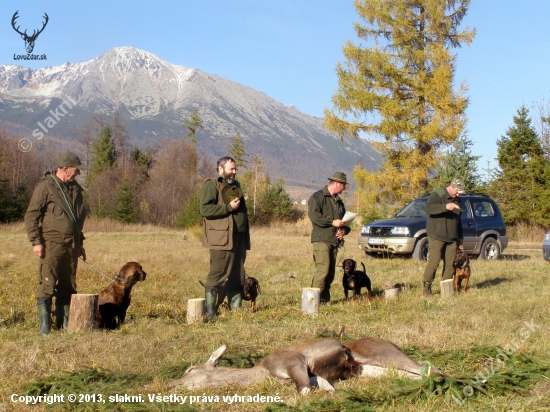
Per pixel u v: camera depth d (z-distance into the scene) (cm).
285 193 4547
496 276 1317
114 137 6128
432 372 490
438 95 2984
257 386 496
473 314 830
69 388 488
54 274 747
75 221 758
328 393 481
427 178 3161
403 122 3005
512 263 1587
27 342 666
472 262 1620
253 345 644
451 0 3058
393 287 1142
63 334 711
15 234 2897
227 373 514
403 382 482
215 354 531
